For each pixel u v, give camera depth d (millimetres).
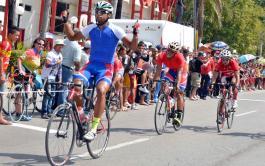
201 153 7652
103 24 6277
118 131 9180
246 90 27203
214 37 40219
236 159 7379
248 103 18125
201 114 13180
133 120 10820
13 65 12461
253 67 28312
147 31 16859
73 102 6051
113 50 6316
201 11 32312
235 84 10273
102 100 6176
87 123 6258
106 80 6242
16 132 8289
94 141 6684
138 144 8023
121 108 12289
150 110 12930
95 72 6305
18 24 20188
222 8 37500
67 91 9883
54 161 5902
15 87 9344
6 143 7348
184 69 9180
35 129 8703
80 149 7207
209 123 11328
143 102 13883
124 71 12398
